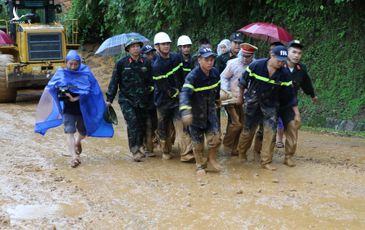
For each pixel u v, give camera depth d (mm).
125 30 18156
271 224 5512
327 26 12062
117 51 10922
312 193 6457
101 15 21109
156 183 6875
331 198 6281
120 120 11898
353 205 6055
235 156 8344
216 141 7312
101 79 18562
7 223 5453
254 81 7332
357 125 10719
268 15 13156
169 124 8109
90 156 8398
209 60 6871
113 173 7344
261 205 6047
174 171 7465
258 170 7492
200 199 6254
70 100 7629
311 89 8125
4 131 10281
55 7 15742
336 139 9898
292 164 7703
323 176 7195
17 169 7492
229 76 7953
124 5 17531
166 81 7781
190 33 15391
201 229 5391
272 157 7824
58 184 6816
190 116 6840
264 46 13203
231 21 14133
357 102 11031
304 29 12430
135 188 6676
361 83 11195
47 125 8070
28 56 14219
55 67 14492
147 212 5848
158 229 5391
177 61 7875
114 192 6516
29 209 5910
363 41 11438
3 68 14078
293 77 7797
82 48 21828
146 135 8289
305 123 11586
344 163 7961
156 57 7910
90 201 6191
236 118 8078
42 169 7523
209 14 14750
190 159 7895
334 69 11711
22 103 14602
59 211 5859
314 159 8227
